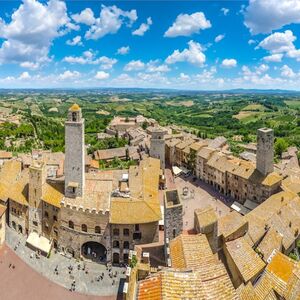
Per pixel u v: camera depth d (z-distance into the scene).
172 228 86.06
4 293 88.50
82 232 101.62
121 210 101.25
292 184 143.00
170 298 38.66
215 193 160.75
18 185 121.06
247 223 96.88
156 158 181.62
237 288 72.50
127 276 53.12
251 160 192.75
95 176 119.31
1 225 110.00
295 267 78.88
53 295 88.38
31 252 106.94
